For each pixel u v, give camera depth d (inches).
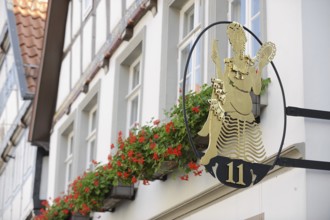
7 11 795.4
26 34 781.3
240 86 315.9
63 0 663.8
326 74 323.9
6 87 863.7
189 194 406.0
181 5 463.5
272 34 346.0
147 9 486.0
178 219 419.5
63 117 647.1
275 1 346.6
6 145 851.4
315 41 326.0
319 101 320.5
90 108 601.3
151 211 448.1
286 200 324.2
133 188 470.9
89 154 596.1
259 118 344.2
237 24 318.7
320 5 330.6
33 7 810.2
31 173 731.4
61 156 649.6
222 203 373.7
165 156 390.6
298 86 323.3
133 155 414.6
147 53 484.7
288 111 311.4
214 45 315.9
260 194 342.3
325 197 313.0
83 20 613.6
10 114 836.6
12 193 821.9
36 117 693.3
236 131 311.7
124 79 531.5
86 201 482.6
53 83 681.6
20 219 762.8
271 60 319.0
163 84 456.4
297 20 329.7
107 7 555.2
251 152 313.0
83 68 599.8
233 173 303.9
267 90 341.4
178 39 463.2
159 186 441.7
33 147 733.9
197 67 432.8
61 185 645.9
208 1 413.7
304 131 315.6
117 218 495.2
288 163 308.5
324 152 315.9
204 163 303.9
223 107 310.7
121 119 526.6
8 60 849.5
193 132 369.7
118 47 534.3
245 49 354.3
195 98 371.9
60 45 673.6
